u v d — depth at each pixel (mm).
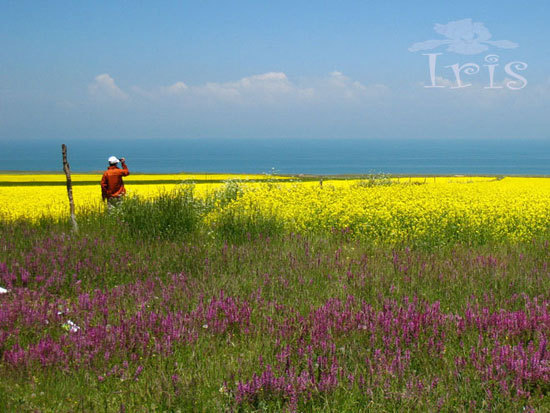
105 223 13141
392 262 9047
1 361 4715
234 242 11281
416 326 5320
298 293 7082
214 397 4070
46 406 3979
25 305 6055
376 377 4246
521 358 4523
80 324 5656
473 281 7613
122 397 4059
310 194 21578
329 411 3830
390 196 22484
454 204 17016
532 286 7410
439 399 3877
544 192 28281
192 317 5750
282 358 4586
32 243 10219
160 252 9750
